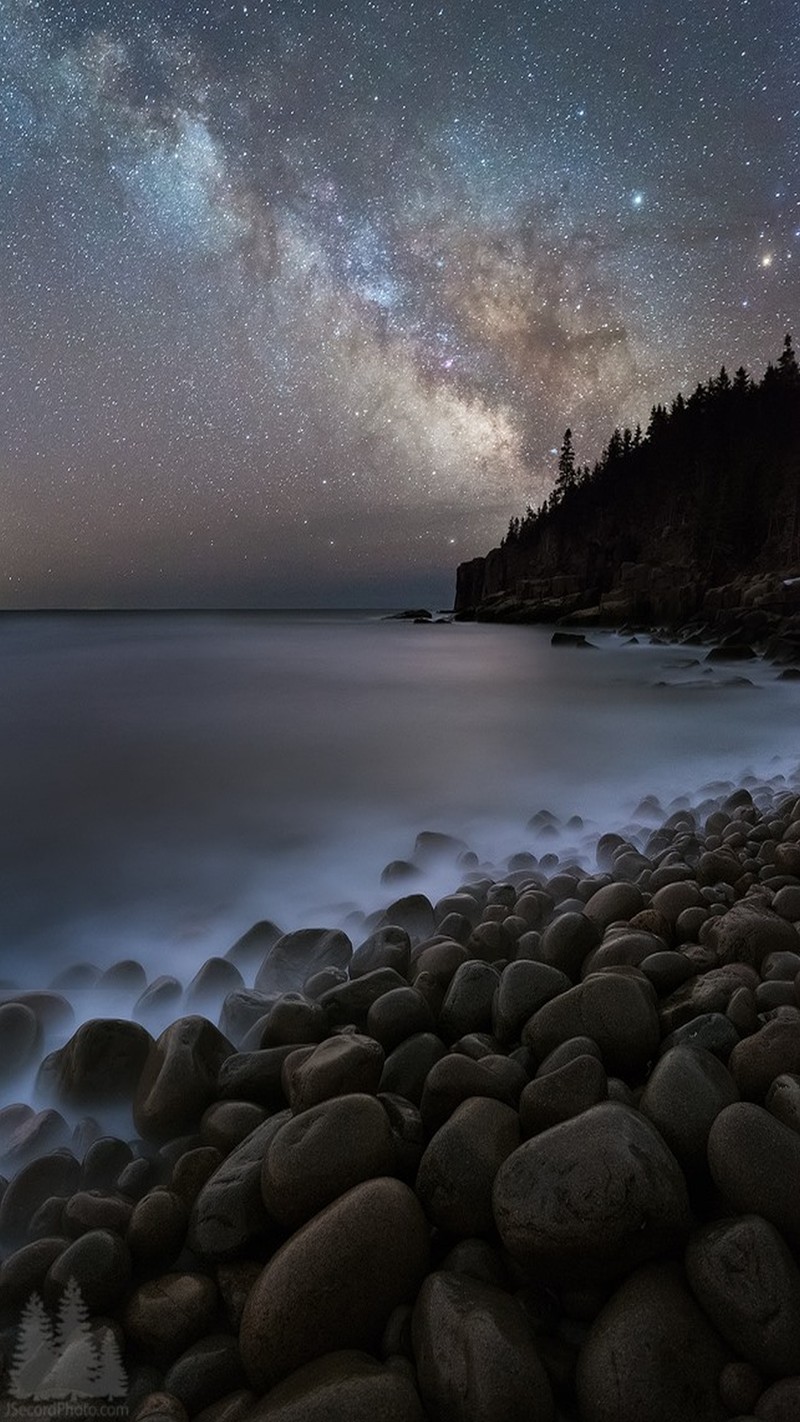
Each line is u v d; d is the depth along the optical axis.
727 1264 1.78
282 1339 1.81
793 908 3.91
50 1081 3.18
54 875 6.77
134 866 6.99
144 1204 2.26
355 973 3.83
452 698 19.72
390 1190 2.02
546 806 8.63
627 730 14.23
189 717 16.50
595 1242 1.85
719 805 7.62
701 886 4.65
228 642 45.50
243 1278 2.11
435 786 9.87
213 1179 2.31
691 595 55.12
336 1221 1.93
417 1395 1.66
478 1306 1.78
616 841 6.16
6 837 7.91
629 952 3.36
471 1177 2.12
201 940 5.24
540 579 90.00
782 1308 1.70
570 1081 2.31
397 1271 1.90
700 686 22.12
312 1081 2.51
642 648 41.94
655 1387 1.65
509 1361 1.66
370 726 15.12
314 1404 1.61
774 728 14.32
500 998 3.03
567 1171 1.95
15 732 14.59
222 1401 1.79
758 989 2.92
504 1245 1.98
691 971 3.23
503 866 6.18
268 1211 2.17
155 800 9.46
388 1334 1.86
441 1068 2.51
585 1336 1.86
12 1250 2.43
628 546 80.38
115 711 17.39
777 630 36.28
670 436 92.38
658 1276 1.87
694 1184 2.15
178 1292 2.05
